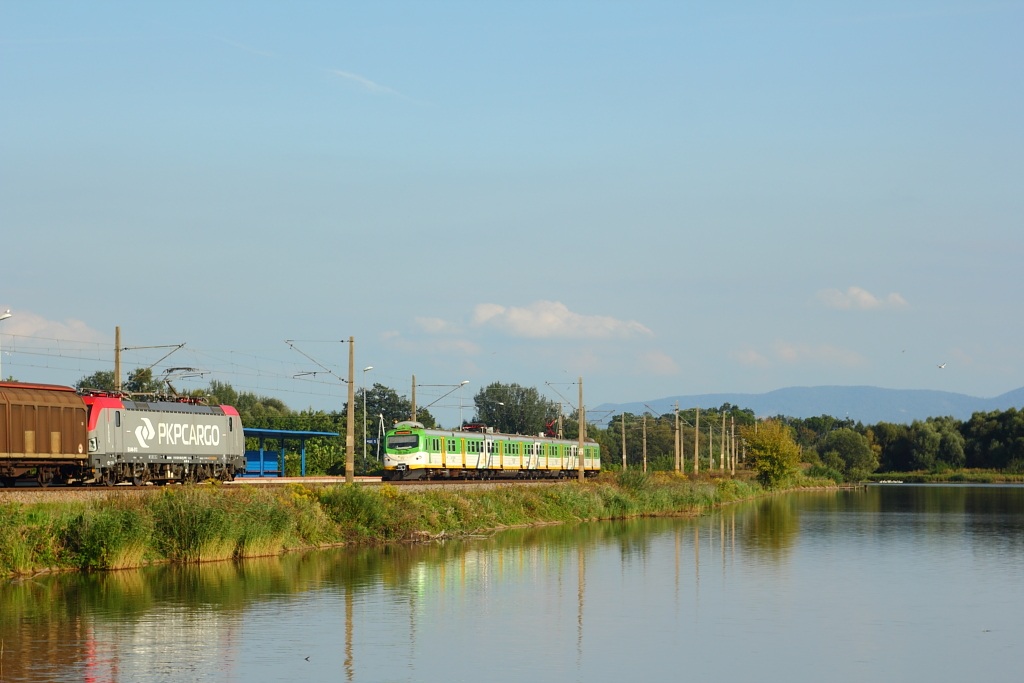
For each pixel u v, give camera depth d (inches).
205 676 1103.0
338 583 1734.7
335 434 3464.6
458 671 1149.1
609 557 2229.3
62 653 1192.8
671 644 1315.2
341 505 2362.2
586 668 1177.4
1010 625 1472.7
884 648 1311.5
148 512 1907.0
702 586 1815.9
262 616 1433.3
